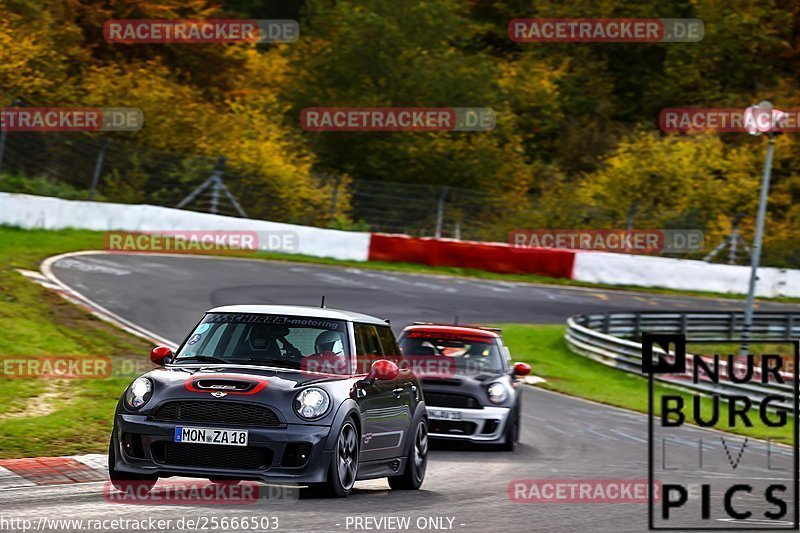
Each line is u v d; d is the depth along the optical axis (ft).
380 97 591.37
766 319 395.14
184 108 501.97
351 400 99.86
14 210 347.15
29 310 232.73
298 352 104.27
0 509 86.79
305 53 623.36
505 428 163.22
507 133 606.14
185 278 314.55
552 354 322.14
